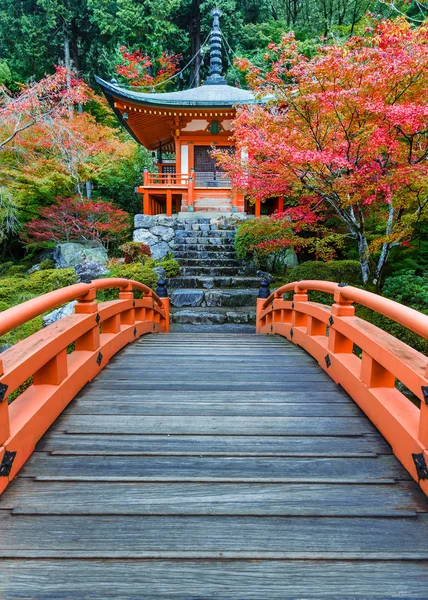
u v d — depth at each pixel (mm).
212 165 13516
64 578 1249
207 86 13516
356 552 1366
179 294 7688
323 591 1228
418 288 5844
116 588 1221
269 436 2098
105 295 7352
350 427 2203
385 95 4777
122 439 2041
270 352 3889
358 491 1673
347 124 5293
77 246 10594
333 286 3076
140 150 17578
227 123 12891
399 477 1771
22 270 11500
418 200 5488
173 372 3121
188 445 1996
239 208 12398
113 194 16938
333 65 4750
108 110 15938
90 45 19141
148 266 8453
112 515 1509
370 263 6910
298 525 1477
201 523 1476
